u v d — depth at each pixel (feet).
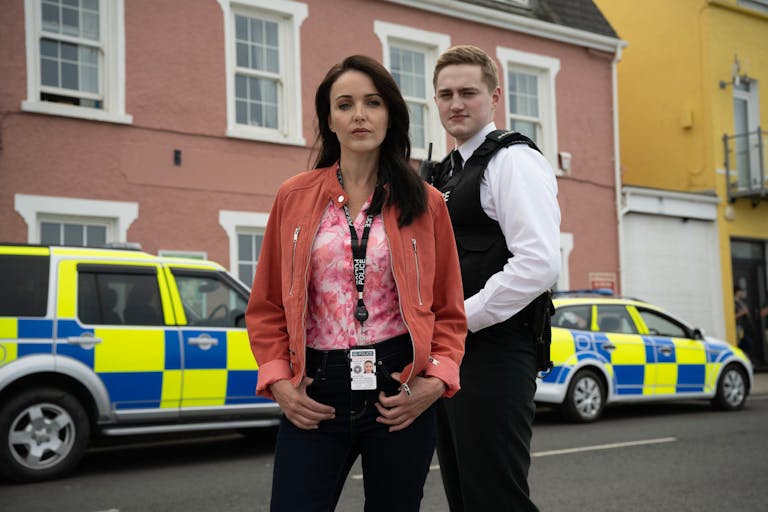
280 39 40.47
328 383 7.34
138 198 35.45
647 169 60.49
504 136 9.68
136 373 21.99
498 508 9.28
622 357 32.55
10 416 20.21
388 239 7.52
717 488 19.01
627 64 61.93
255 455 24.71
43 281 21.26
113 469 22.26
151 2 36.17
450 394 7.57
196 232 36.94
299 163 40.34
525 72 50.49
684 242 56.03
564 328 31.55
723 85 57.52
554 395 30.53
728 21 58.23
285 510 7.26
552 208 9.37
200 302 23.73
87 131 34.27
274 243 7.87
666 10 59.36
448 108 10.15
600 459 22.98
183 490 19.20
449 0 45.47
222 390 23.34
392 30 43.91
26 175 32.71
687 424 31.09
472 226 9.76
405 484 7.42
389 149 7.84
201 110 37.37
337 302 7.46
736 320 57.31
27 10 33.01
